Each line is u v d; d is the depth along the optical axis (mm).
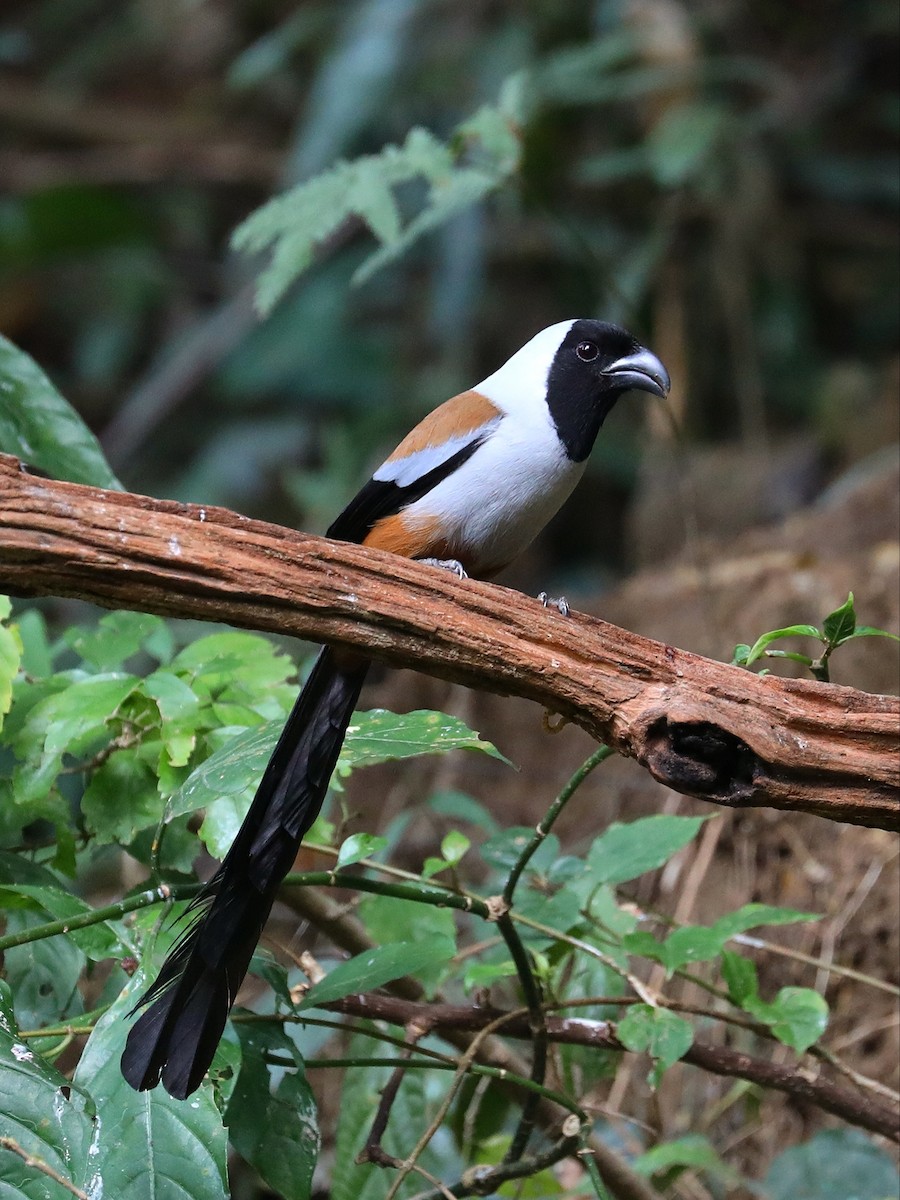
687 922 9562
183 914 5461
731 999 6344
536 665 5352
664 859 6578
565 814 11148
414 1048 6051
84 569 5000
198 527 5121
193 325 21188
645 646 5414
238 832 5586
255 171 22219
